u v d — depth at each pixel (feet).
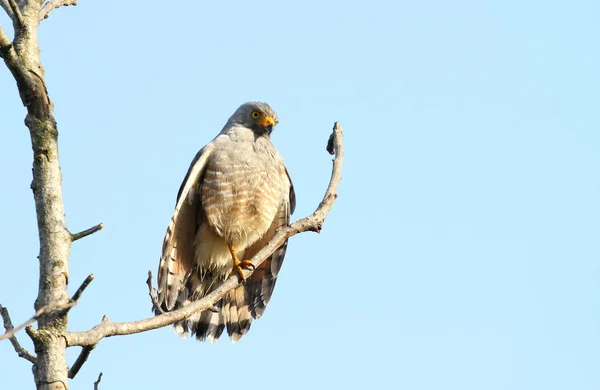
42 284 21.81
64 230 22.70
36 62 24.48
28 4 25.57
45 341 20.33
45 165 23.39
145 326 22.77
